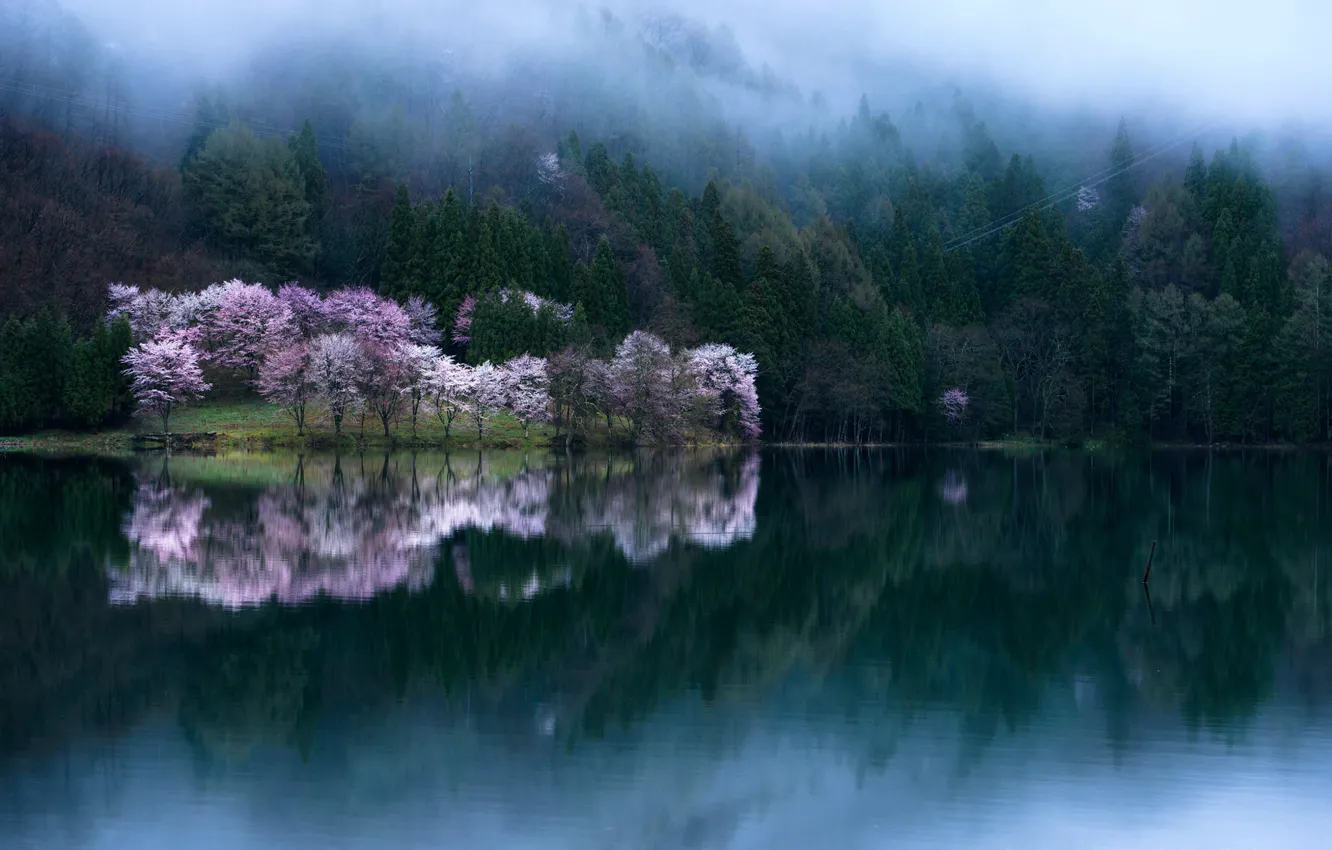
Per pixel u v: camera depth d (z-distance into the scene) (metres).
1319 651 25.41
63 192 98.38
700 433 89.38
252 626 25.31
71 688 20.95
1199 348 97.69
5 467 59.66
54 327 77.50
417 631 25.28
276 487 51.16
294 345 78.62
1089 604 29.97
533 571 32.09
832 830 15.84
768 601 29.69
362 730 19.23
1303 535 41.69
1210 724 20.47
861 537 40.38
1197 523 45.00
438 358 82.88
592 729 19.58
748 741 19.23
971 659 24.53
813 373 94.25
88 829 15.53
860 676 23.14
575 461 71.62
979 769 18.20
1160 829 16.12
